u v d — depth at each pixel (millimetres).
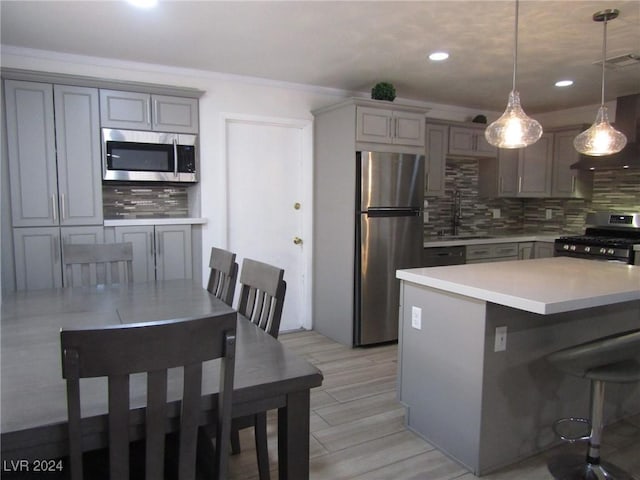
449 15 2639
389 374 3334
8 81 3074
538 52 3273
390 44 3115
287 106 4180
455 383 2199
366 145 3822
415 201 4070
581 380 2396
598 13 2596
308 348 3914
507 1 2445
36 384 1284
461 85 4211
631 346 1856
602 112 2648
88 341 994
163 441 1123
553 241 4848
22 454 1055
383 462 2197
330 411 2732
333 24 2787
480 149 5035
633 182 4703
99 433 1112
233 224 4102
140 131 3482
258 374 1359
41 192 3207
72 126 3266
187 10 2592
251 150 4129
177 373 1356
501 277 2330
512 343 2135
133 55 3385
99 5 2523
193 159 3719
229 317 1136
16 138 3117
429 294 2354
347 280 3926
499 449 2139
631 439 2418
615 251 4164
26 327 1837
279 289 1844
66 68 3361
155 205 4012
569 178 5023
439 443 2311
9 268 3150
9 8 2562
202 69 3748
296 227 4398
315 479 2051
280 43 3113
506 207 5789
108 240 3410
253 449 2293
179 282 2832
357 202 3844
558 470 2109
